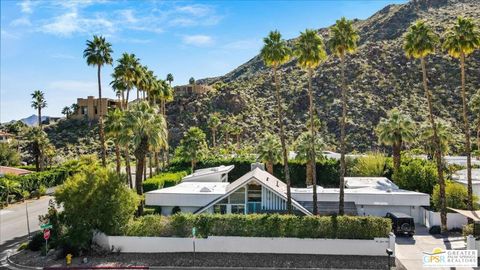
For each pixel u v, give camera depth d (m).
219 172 55.16
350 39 38.94
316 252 32.62
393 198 43.25
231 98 122.50
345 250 32.41
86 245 32.53
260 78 142.62
